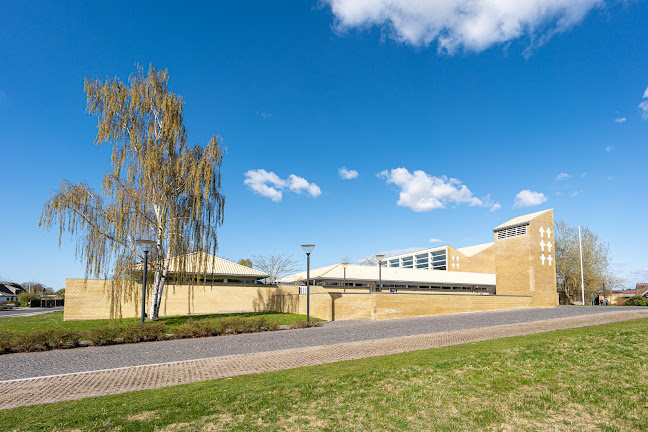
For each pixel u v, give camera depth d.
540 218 31.72
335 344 13.57
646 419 5.79
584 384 7.28
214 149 23.67
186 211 23.00
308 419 6.00
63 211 20.22
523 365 8.59
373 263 67.81
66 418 6.19
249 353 12.50
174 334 16.45
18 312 43.56
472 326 17.12
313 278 38.38
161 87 23.61
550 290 31.30
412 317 22.45
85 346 14.41
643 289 77.19
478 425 5.74
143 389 8.34
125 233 20.83
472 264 60.12
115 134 21.69
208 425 5.80
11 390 8.52
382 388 7.39
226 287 30.98
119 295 20.94
